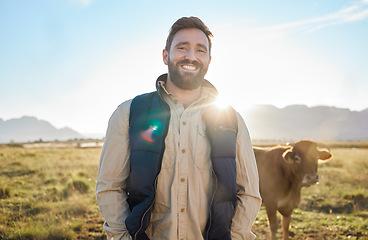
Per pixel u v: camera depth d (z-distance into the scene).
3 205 7.79
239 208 1.82
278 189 5.76
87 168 15.15
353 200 9.01
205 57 1.88
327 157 5.68
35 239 5.75
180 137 1.78
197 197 1.74
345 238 6.11
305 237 6.22
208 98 1.90
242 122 1.95
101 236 6.05
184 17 1.89
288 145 5.96
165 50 2.00
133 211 1.64
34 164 16.03
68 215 6.95
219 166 1.71
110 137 1.80
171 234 1.68
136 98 1.88
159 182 1.73
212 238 1.68
